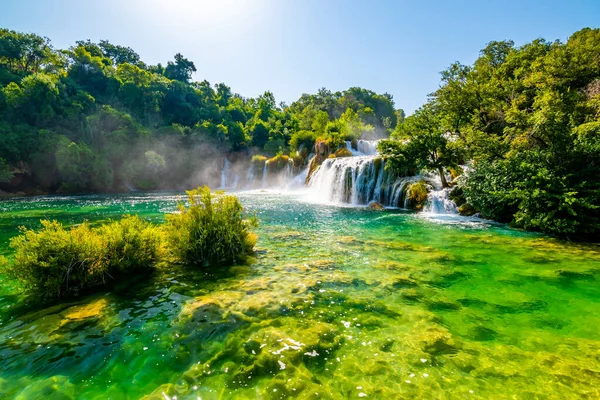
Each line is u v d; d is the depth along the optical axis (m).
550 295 5.59
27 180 37.78
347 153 34.38
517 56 24.95
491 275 6.70
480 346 3.82
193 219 7.50
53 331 4.09
